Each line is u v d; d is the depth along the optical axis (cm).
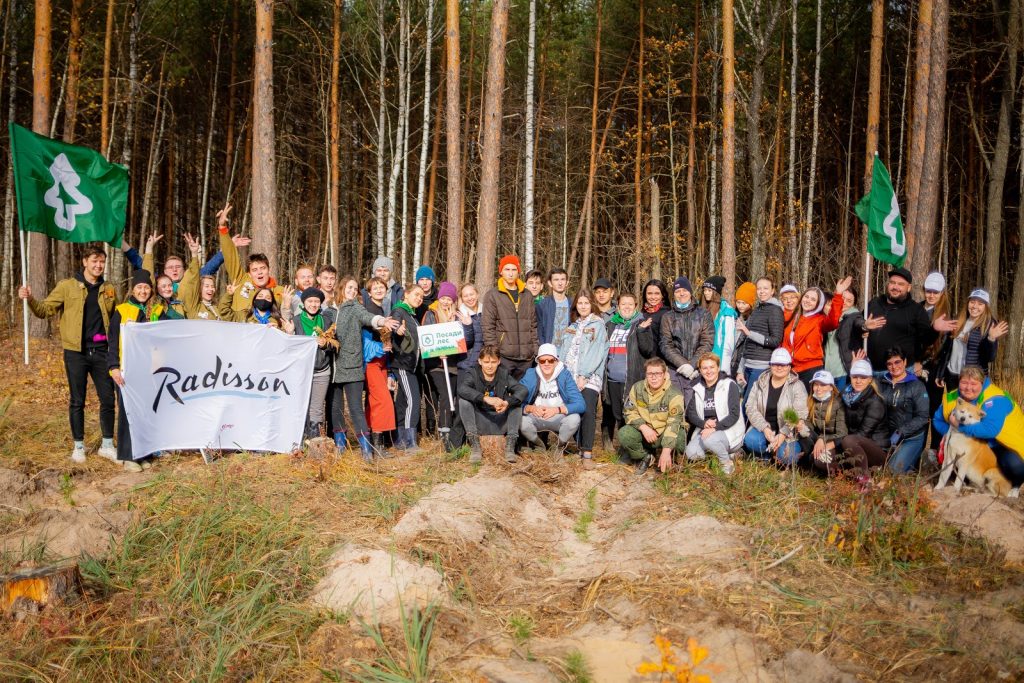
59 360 1319
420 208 2083
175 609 470
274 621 458
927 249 1127
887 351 755
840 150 2828
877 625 447
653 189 2038
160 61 2658
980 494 640
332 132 2208
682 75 2662
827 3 2545
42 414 926
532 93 1886
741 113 2488
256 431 780
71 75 1797
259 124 1211
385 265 856
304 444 779
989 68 2200
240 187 2911
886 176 911
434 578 497
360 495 652
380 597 473
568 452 841
